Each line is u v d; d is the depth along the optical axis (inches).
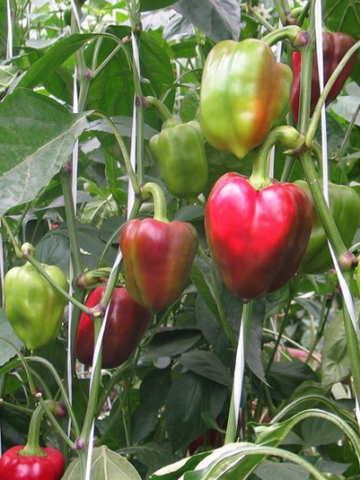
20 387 54.5
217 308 40.1
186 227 33.0
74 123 32.5
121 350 37.2
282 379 50.7
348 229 33.3
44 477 36.4
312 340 69.4
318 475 27.4
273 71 28.8
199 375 46.2
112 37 35.5
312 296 83.7
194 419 45.1
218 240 28.4
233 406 31.1
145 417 47.6
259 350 38.8
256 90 28.4
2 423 44.3
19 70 43.3
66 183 38.6
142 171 35.9
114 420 46.4
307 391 46.5
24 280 35.8
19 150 31.2
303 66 29.8
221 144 29.4
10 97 31.4
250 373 48.2
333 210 32.7
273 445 30.0
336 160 42.8
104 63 41.0
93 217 59.7
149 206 48.2
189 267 33.1
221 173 39.7
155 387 48.2
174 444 45.0
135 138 36.6
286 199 28.0
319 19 29.4
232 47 29.3
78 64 40.8
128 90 46.4
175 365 53.6
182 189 35.7
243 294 29.0
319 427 43.0
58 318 36.6
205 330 43.8
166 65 46.5
